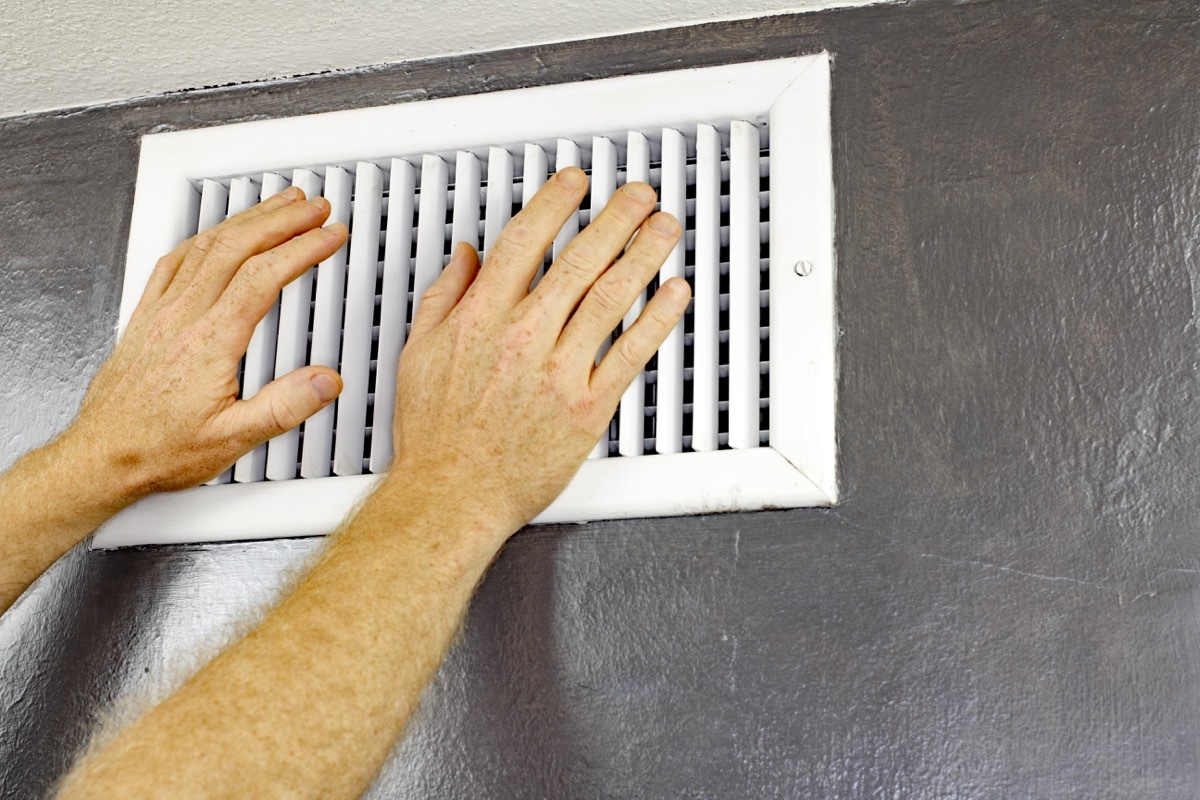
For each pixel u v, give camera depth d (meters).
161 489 0.88
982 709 0.75
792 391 0.84
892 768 0.75
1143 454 0.77
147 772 0.53
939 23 0.92
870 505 0.81
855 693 0.77
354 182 1.03
